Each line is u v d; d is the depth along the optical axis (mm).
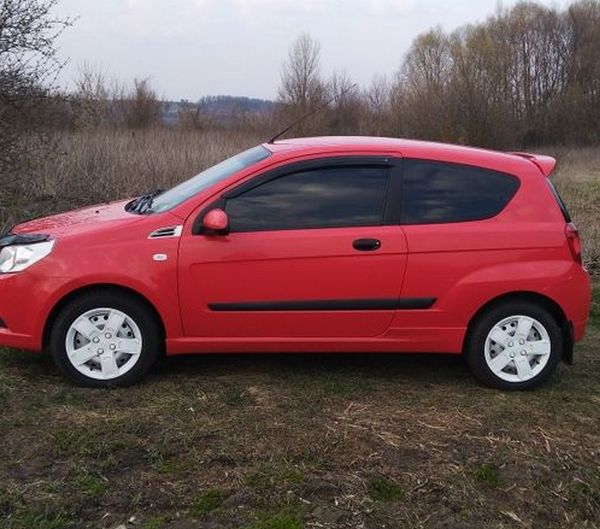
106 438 3744
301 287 4395
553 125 38969
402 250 4410
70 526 3037
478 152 4727
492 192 4582
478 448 3832
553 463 3730
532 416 4281
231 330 4434
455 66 29797
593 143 39281
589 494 3500
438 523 3199
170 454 3633
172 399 4289
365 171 4504
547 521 3314
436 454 3742
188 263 4324
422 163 4562
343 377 4789
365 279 4414
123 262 4293
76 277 4273
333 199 4461
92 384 4398
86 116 13711
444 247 4441
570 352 4695
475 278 4461
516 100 36375
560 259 4535
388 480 3479
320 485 3395
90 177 11531
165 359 4980
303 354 5203
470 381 4812
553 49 45531
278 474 3475
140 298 4391
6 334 4379
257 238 4355
